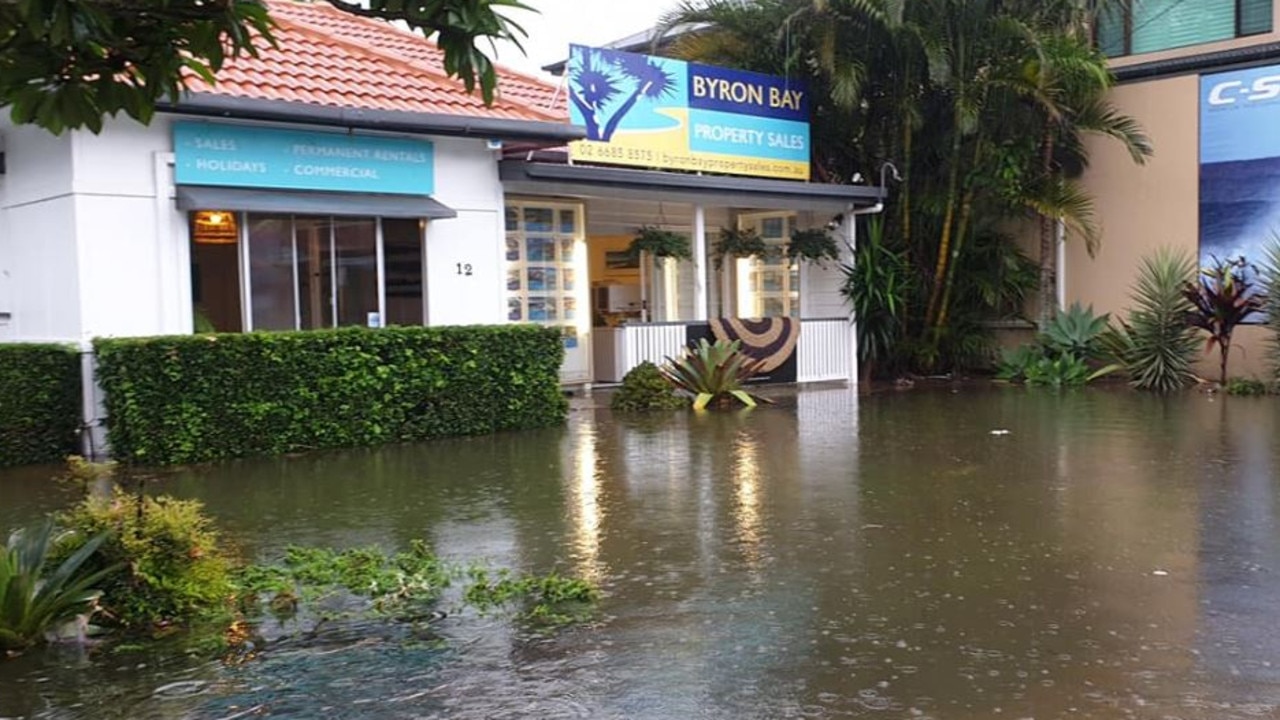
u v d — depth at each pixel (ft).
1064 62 55.67
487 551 21.88
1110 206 62.49
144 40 12.79
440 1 12.49
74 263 34.71
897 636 16.44
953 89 56.80
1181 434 38.17
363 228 40.81
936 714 13.47
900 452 34.50
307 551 21.03
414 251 42.22
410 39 51.44
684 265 60.03
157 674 15.16
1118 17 61.46
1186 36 59.82
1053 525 23.82
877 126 60.64
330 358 35.22
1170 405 48.01
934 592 18.78
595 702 13.99
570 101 47.60
